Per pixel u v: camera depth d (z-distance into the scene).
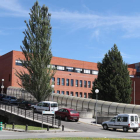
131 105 37.16
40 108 38.56
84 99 44.62
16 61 66.25
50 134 21.58
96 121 33.09
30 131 23.47
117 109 38.31
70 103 46.88
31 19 49.12
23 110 40.00
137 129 27.41
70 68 78.06
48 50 48.72
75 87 77.81
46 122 29.86
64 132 24.11
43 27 48.53
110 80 50.69
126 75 52.22
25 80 48.06
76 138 17.69
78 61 80.56
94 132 25.09
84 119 37.09
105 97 50.38
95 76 83.94
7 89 64.88
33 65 47.34
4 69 70.75
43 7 49.72
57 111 35.12
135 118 27.16
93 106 41.97
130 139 17.92
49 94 47.94
